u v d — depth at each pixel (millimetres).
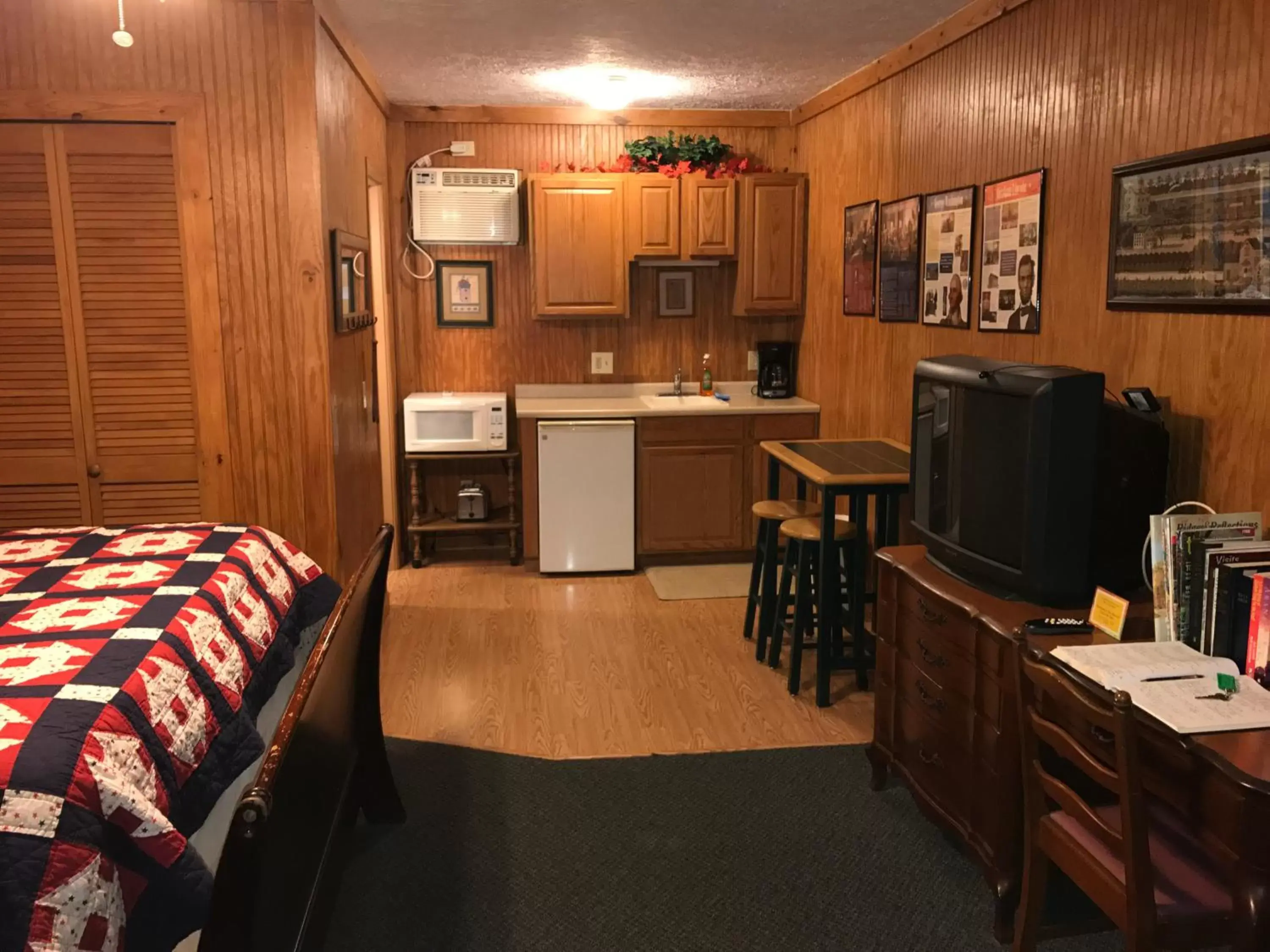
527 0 3418
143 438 3498
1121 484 2322
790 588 3904
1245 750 1580
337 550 3602
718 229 5277
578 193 5164
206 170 3375
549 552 5156
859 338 4656
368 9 3531
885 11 3576
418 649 4109
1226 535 2045
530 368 5590
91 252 3383
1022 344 3225
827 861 2561
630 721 3420
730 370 5695
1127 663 1887
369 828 2727
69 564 2371
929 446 2768
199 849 2057
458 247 5438
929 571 2639
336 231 3607
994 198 3365
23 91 3291
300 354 3482
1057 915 2205
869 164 4504
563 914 2344
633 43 4027
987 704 2270
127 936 1491
